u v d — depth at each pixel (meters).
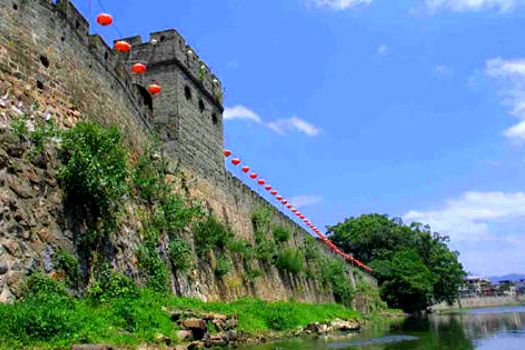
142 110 25.27
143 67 21.89
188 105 30.06
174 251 23.25
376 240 96.56
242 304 26.33
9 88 15.59
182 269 23.55
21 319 11.94
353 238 97.31
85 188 16.83
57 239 15.66
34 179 15.36
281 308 28.36
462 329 34.56
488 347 21.98
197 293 24.83
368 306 66.00
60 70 18.28
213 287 27.09
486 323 42.00
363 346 21.31
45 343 11.77
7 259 13.62
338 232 100.25
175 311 17.31
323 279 53.47
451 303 108.44
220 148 34.28
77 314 13.54
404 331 32.44
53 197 15.97
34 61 17.00
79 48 19.83
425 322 45.88
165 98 28.81
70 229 16.34
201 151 30.98
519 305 139.75
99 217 17.84
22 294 13.67
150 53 29.67
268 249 37.72
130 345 13.25
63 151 16.94
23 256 14.17
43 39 17.64
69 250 16.06
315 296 49.25
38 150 15.78
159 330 15.24
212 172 32.22
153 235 21.66
